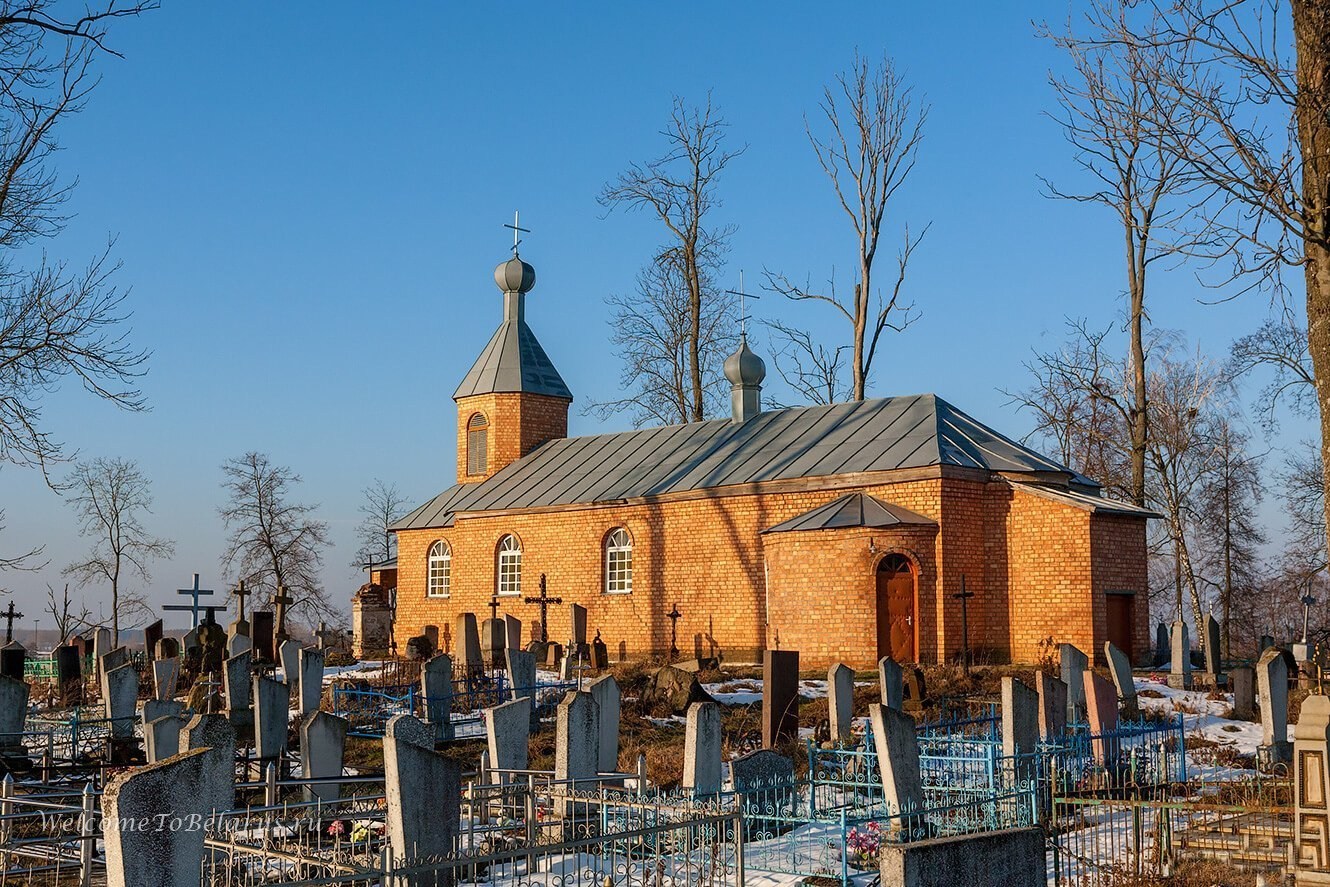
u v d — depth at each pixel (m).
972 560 36.66
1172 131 16.84
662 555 42.78
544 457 50.66
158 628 40.44
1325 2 15.66
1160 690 30.16
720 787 16.84
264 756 21.33
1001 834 10.27
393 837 12.72
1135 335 42.84
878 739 14.95
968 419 39.97
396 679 32.94
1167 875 13.20
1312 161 15.73
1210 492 55.59
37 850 14.17
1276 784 16.59
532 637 46.25
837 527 36.47
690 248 55.44
